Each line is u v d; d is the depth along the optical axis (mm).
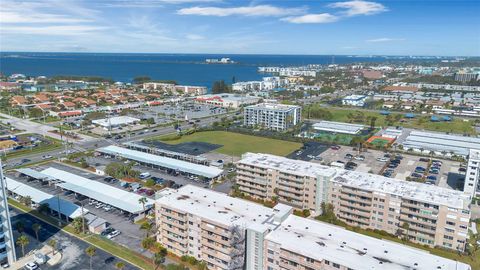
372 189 131875
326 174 144250
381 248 93062
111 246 119438
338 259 87250
